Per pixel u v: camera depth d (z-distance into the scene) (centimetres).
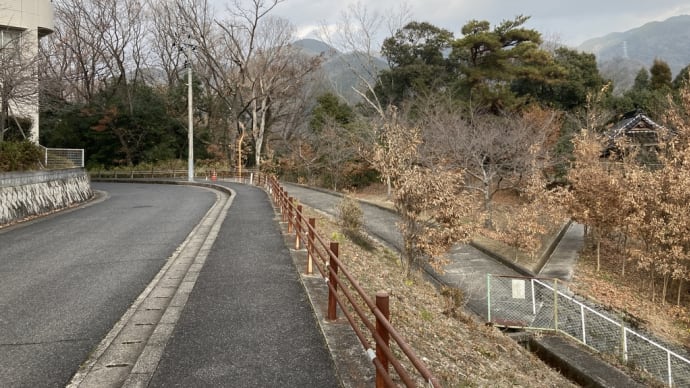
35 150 1748
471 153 1977
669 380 873
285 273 767
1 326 534
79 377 413
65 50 3941
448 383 514
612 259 1750
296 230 973
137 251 952
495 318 1096
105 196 2406
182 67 4569
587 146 1791
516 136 2078
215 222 1352
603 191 1548
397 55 3694
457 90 3170
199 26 4238
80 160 2269
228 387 395
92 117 4272
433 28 3619
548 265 1619
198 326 531
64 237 1127
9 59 1667
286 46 4362
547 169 2392
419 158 1792
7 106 1834
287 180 4381
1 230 1255
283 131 4972
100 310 590
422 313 824
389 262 1347
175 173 4166
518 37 3209
